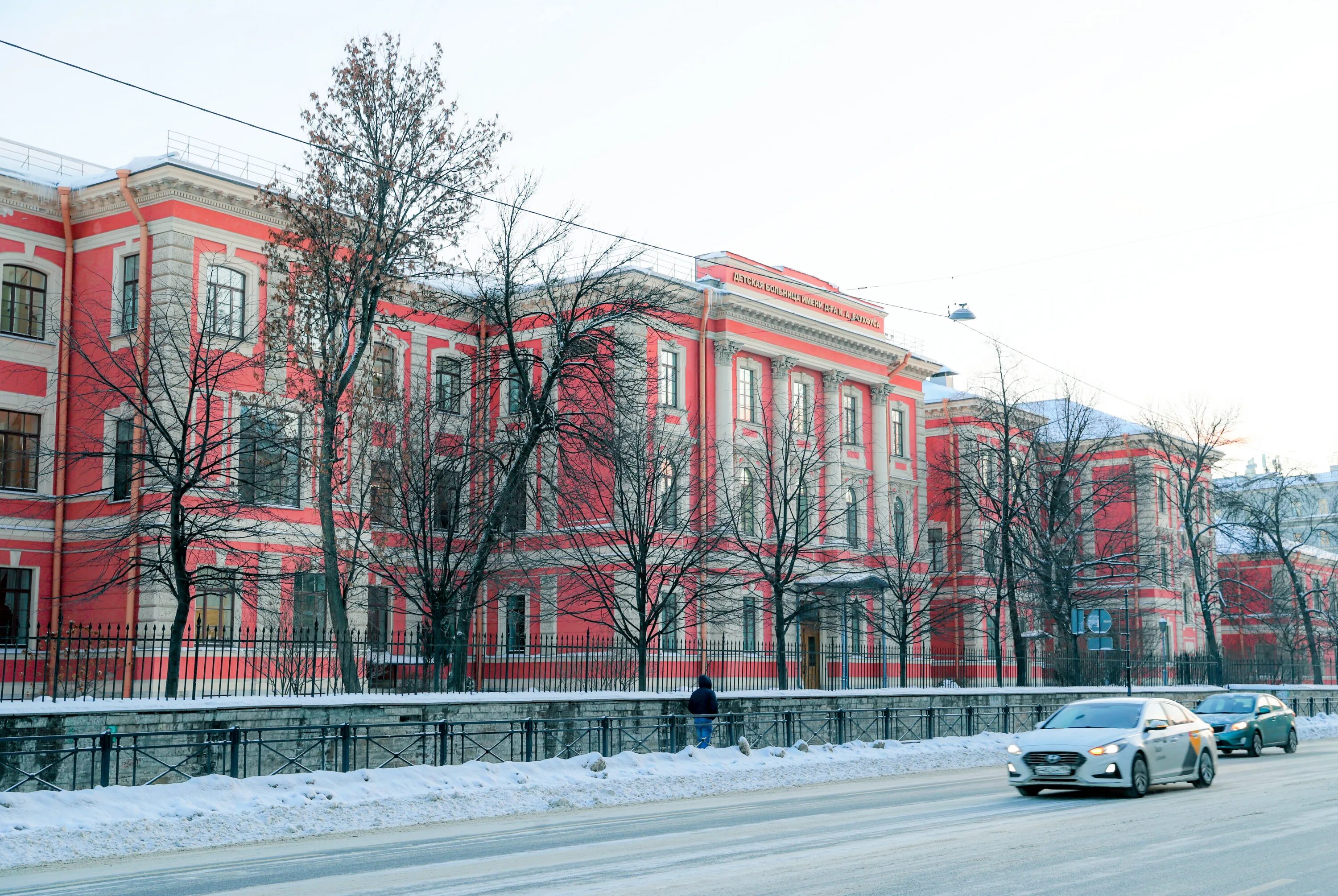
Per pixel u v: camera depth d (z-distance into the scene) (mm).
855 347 55625
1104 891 11008
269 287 37469
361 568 34812
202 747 19594
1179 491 63250
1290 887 11258
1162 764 20406
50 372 36750
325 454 29906
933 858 13023
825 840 14586
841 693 31062
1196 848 13758
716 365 49312
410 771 19594
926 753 28484
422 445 33656
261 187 31766
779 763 24688
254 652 28125
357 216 29859
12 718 17656
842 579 46438
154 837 14930
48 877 12602
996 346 53531
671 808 19188
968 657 59625
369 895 10984
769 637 49219
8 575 35250
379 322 32812
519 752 23953
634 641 34344
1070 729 20672
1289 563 67062
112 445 35656
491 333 45375
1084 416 59594
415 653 29344
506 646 30891
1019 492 52438
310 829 16281
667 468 40375
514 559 39281
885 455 56781
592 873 12102
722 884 11359
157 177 35531
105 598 35031
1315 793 20344
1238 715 31969
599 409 37344
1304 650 70750
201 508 27656
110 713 18672
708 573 38969
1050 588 51250
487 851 14008
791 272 54031
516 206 33719
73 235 37469
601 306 36062
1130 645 55594
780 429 48219
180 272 35531
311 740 20109
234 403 36062
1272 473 69000
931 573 52781
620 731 25672
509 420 41156
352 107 30031
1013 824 16141
